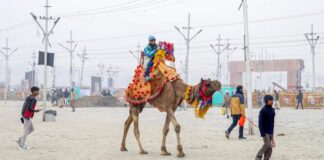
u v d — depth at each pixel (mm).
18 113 37969
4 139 17141
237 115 17297
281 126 24375
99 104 60469
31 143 15867
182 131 21047
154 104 12922
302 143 15930
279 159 12094
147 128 22812
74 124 25344
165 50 12945
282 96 58625
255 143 15867
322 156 12648
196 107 12383
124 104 61281
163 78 12539
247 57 19906
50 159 12164
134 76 13562
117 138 17656
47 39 28859
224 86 59188
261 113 10797
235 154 12992
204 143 15906
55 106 58969
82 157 12516
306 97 55125
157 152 13562
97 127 23141
